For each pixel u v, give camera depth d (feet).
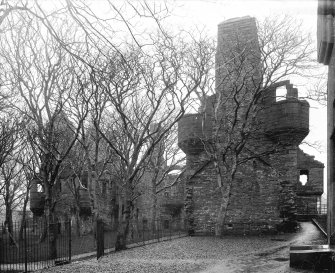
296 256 34.12
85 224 121.08
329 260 32.37
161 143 99.91
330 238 39.93
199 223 85.66
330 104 44.14
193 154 89.30
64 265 45.03
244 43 83.66
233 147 84.48
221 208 76.54
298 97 78.54
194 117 88.94
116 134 85.35
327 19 37.93
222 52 83.41
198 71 72.54
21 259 53.88
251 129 77.36
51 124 62.28
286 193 78.89
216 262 43.01
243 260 43.32
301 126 77.77
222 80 82.07
